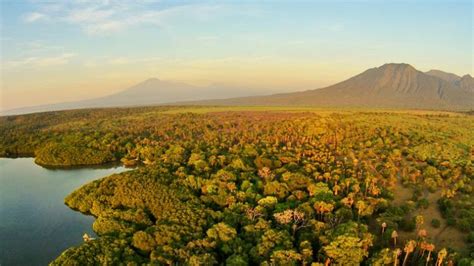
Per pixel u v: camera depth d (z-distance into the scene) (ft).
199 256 209.46
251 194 306.76
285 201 305.53
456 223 262.47
